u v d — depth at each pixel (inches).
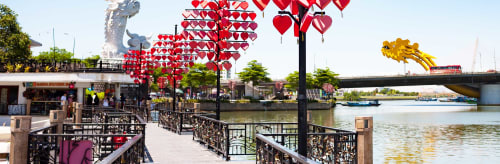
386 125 1544.0
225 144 383.6
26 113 911.0
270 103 2650.1
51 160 328.2
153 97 2458.2
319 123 1681.8
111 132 459.5
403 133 1227.2
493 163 698.8
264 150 266.8
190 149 444.8
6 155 378.9
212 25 502.0
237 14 484.7
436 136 1138.7
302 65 227.9
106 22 1556.3
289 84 3125.0
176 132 630.5
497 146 912.3
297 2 227.9
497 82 3412.9
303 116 227.0
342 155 301.1
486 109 3048.7
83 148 326.6
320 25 219.9
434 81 3262.8
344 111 2778.1
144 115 911.0
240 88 3629.4
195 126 529.0
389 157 763.4
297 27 231.5
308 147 352.2
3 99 951.6
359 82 3339.1
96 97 1004.6
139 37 1598.2
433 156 773.9
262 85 3506.4
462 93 3863.2
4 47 1179.9
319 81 3154.5
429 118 1962.4
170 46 791.1
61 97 917.8
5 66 977.5
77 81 956.0
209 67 505.7
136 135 278.5
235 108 2527.1
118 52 1531.7
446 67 3105.3
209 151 430.0
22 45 1194.0
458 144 948.0
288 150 210.4
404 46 3745.1
